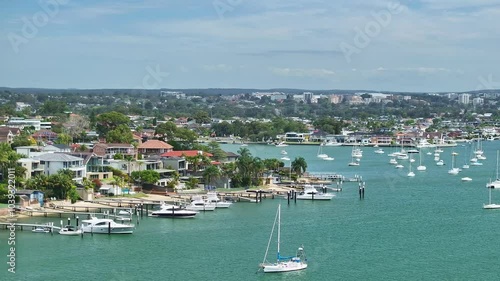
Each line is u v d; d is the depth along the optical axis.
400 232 153.00
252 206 189.25
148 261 123.06
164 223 158.25
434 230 156.00
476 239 146.00
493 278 115.38
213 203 180.50
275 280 112.62
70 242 136.12
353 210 184.75
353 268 120.44
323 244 139.00
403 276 116.00
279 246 134.75
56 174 180.38
